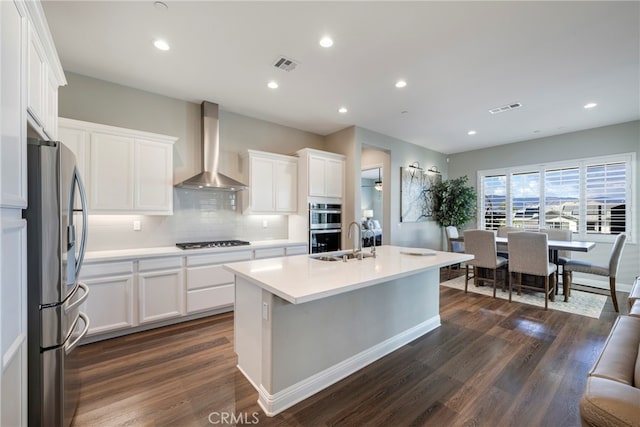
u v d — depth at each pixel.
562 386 2.12
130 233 3.43
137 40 2.53
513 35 2.45
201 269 3.39
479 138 5.71
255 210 4.15
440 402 1.95
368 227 9.00
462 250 5.78
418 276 2.99
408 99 3.78
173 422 1.76
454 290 4.67
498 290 4.67
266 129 4.64
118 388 2.08
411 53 2.73
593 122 4.70
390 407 1.90
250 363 2.12
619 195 4.76
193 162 3.90
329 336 2.17
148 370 2.31
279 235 4.79
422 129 5.12
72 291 1.72
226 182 3.74
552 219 5.47
